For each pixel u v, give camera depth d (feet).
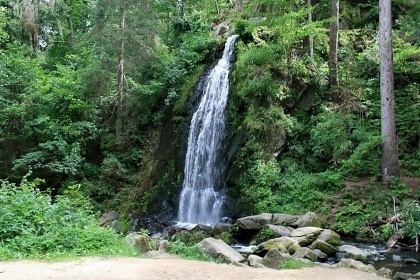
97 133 69.41
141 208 61.46
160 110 70.49
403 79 56.95
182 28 82.38
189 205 57.88
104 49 63.41
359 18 70.79
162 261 25.58
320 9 70.85
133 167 67.72
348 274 25.23
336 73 57.57
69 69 75.15
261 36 64.28
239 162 52.80
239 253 32.60
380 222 40.27
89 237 28.27
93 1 78.59
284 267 27.35
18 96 68.44
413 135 50.57
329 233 36.91
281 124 52.95
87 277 20.10
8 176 64.54
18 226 27.37
